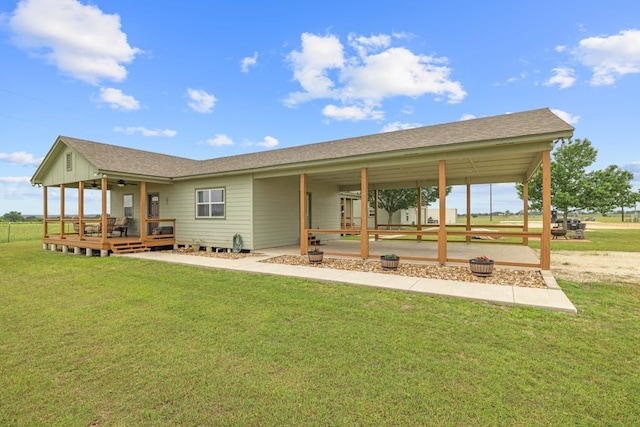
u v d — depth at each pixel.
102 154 12.84
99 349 3.59
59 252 13.06
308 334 3.97
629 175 18.62
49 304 5.39
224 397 2.65
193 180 13.21
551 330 4.02
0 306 5.29
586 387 2.74
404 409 2.46
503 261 9.19
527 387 2.75
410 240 17.02
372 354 3.40
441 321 4.38
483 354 3.38
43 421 2.36
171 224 14.11
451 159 8.10
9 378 2.97
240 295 5.86
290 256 10.52
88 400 2.62
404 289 5.98
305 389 2.75
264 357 3.36
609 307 4.95
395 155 8.52
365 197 9.34
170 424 2.32
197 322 4.45
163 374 3.02
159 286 6.62
